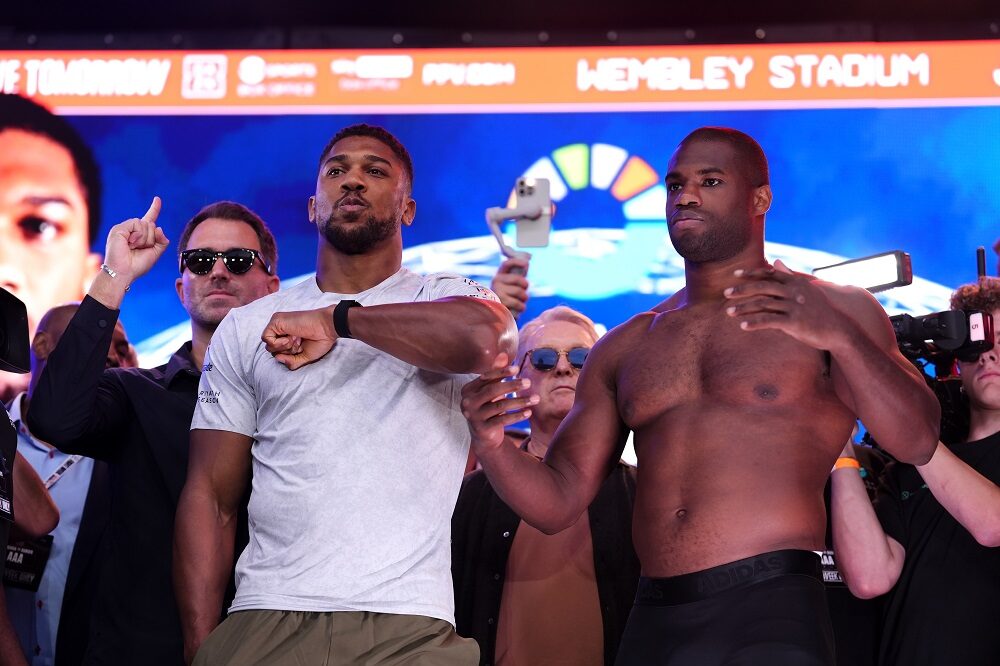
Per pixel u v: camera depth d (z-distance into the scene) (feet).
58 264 17.15
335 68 17.33
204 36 17.52
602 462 8.76
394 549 8.11
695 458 8.06
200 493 8.88
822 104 16.74
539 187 11.27
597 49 17.07
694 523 7.91
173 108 17.39
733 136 8.89
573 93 17.03
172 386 10.48
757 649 7.48
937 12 16.78
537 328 11.24
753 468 7.92
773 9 17.02
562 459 8.70
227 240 11.25
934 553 9.69
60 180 17.26
